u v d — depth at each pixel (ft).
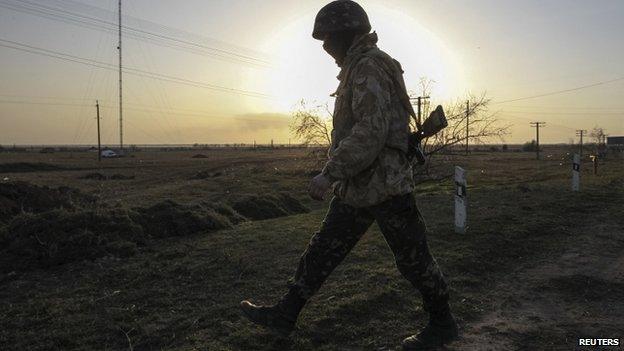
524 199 34.40
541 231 23.17
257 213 32.71
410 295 13.89
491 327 12.16
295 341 11.07
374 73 9.00
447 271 16.46
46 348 10.98
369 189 9.22
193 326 11.98
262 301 13.85
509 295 14.56
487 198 35.42
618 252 19.74
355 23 9.43
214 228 24.18
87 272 17.04
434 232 22.27
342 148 8.68
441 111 9.64
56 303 13.82
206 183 78.64
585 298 14.39
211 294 14.49
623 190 40.27
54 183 90.99
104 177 105.70
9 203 26.20
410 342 10.50
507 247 19.99
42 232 19.30
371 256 18.07
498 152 322.34
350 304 12.97
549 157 224.53
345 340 11.26
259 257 18.42
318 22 9.68
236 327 11.78
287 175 89.10
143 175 114.83
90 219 20.74
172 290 14.87
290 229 24.03
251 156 236.22
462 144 64.59
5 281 16.30
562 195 36.65
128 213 22.68
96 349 11.00
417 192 50.06
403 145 9.37
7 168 131.54
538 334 11.76
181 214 23.76
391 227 9.55
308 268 9.96
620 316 12.97
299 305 10.03
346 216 9.82
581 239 21.93
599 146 248.73
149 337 11.48
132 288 15.17
